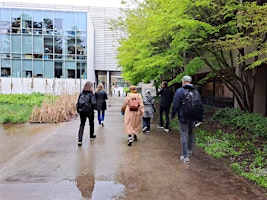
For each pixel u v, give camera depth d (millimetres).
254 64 7551
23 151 6785
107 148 7156
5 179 4789
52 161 5910
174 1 8250
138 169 5422
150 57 11586
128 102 7824
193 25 8070
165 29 8836
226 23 8719
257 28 7152
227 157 6371
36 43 30797
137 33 12320
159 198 4066
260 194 4281
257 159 5938
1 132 9500
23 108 15461
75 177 4918
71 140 8172
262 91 12555
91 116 7953
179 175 5102
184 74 10898
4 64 30172
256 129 8289
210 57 10859
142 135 9047
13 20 30156
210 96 18031
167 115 9844
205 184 4664
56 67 31422
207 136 8547
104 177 4938
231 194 4258
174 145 7598
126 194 4195
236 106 13422
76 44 31766
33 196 4070
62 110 12617
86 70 32062
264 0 8836
